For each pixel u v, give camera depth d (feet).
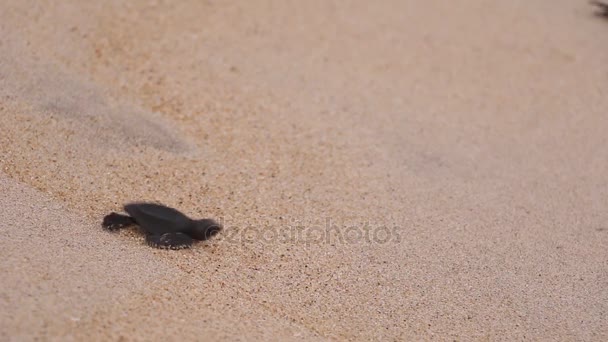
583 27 75.56
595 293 43.27
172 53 62.39
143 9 67.00
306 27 69.51
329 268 42.78
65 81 56.08
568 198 52.37
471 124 59.98
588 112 62.95
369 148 55.42
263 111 57.77
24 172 46.39
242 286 40.32
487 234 47.57
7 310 33.42
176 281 39.34
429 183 52.31
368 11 73.61
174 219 43.57
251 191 48.85
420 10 75.00
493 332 39.45
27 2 63.72
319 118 58.08
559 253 46.50
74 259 38.75
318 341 36.86
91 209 44.55
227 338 35.35
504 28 73.72
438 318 39.99
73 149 49.65
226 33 66.44
